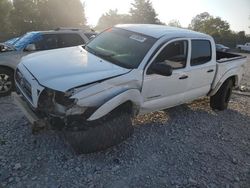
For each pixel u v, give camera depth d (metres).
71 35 8.55
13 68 7.43
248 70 18.00
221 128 6.37
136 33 5.64
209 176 4.52
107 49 5.43
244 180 4.55
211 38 6.56
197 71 6.12
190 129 6.07
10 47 7.65
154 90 5.24
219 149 5.41
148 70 5.02
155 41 5.31
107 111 4.27
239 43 67.50
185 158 4.93
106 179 4.12
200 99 8.09
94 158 4.56
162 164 4.66
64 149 4.68
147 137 5.45
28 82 4.46
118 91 4.45
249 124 6.87
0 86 7.36
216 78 6.77
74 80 4.21
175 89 5.71
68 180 4.02
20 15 45.28
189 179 4.36
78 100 4.03
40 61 4.92
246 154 5.37
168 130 5.88
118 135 4.47
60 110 4.07
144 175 4.32
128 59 5.07
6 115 5.90
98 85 4.27
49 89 4.13
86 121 4.16
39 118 4.26
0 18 42.66
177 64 5.64
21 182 3.88
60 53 5.36
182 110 7.10
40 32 8.22
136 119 6.16
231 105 8.18
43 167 4.22
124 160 4.62
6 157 4.36
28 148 4.63
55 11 46.88
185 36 5.80
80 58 5.05
